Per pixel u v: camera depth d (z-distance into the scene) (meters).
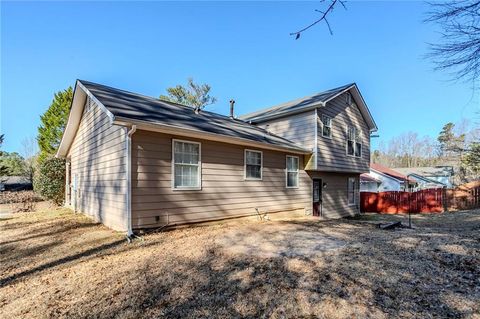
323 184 13.40
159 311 3.06
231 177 8.84
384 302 3.14
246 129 11.17
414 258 4.63
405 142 52.69
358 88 13.91
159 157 7.02
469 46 4.18
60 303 3.31
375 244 5.65
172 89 26.44
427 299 3.18
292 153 11.39
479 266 4.11
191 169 7.76
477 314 2.83
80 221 8.67
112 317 2.96
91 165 9.50
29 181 26.84
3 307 3.30
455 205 16.56
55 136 21.08
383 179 26.02
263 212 9.95
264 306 3.13
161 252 5.13
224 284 3.70
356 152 14.59
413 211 17.25
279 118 13.09
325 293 3.39
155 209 6.89
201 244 5.67
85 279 4.00
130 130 6.36
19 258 5.20
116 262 4.66
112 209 7.43
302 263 4.44
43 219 9.35
